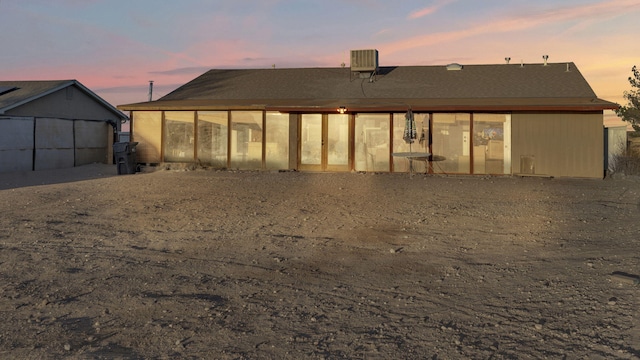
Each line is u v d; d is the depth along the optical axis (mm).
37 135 23359
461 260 6527
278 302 5062
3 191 13766
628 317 4332
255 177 17000
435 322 4469
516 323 4375
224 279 5844
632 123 22422
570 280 5492
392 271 6098
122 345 4066
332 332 4285
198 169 19766
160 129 20078
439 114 18219
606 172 17781
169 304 5016
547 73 21750
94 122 27656
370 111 18359
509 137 17828
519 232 8180
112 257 6816
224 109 19391
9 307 4941
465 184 15070
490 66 23203
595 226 8531
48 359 3812
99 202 11672
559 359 3652
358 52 22250
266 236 8102
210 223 9211
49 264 6445
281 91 21969
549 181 16109
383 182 15547
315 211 10438
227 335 4246
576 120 17312
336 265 6402
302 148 19250
